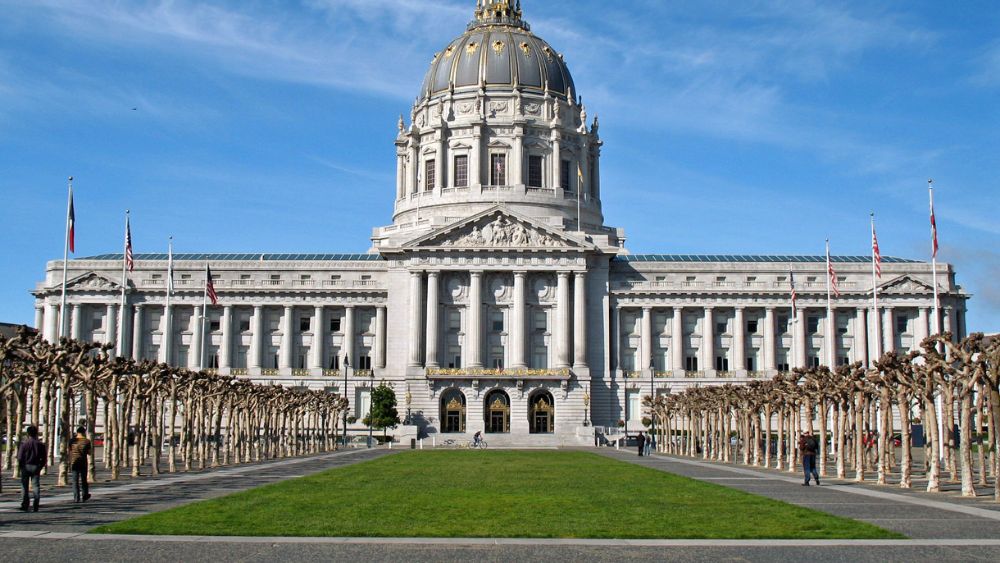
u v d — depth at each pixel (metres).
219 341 162.62
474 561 28.22
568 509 41.62
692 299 160.62
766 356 160.50
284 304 162.50
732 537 32.78
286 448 112.50
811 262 165.62
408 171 190.00
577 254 156.62
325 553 29.39
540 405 154.50
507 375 151.38
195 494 48.44
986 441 108.88
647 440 129.50
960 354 57.12
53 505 42.06
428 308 156.00
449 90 188.25
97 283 160.25
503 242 157.00
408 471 69.62
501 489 52.41
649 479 61.25
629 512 40.50
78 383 75.19
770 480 64.56
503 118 185.50
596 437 144.88
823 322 162.38
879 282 159.38
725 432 107.06
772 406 89.06
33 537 31.59
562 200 183.25
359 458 95.62
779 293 159.88
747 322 162.50
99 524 34.91
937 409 88.81
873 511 42.34
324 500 44.94
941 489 56.69
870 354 158.88
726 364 161.50
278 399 105.94
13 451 70.06
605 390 156.75
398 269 159.12
